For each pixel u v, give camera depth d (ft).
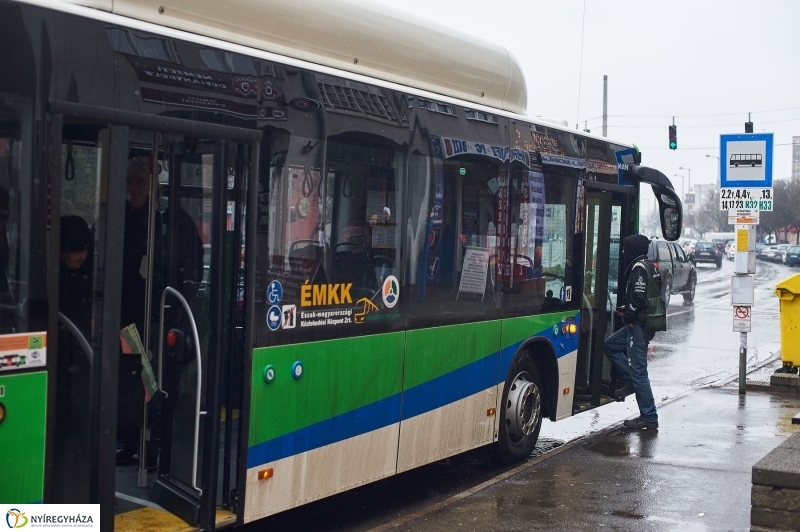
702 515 20.42
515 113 25.14
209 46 15.46
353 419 18.57
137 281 18.17
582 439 28.60
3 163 12.33
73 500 13.48
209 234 16.06
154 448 17.29
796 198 340.59
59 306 13.39
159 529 15.53
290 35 17.92
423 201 20.61
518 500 21.56
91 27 13.52
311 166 17.33
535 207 25.35
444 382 21.57
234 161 16.03
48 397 12.81
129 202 18.13
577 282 27.81
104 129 13.79
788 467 17.26
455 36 22.88
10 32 12.43
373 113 19.03
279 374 16.65
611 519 20.08
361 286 18.70
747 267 37.22
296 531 20.20
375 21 20.06
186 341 16.26
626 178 30.73
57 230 12.85
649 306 29.60
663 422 31.40
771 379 38.37
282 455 16.83
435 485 24.52
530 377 26.03
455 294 21.88
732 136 37.55
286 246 16.75
